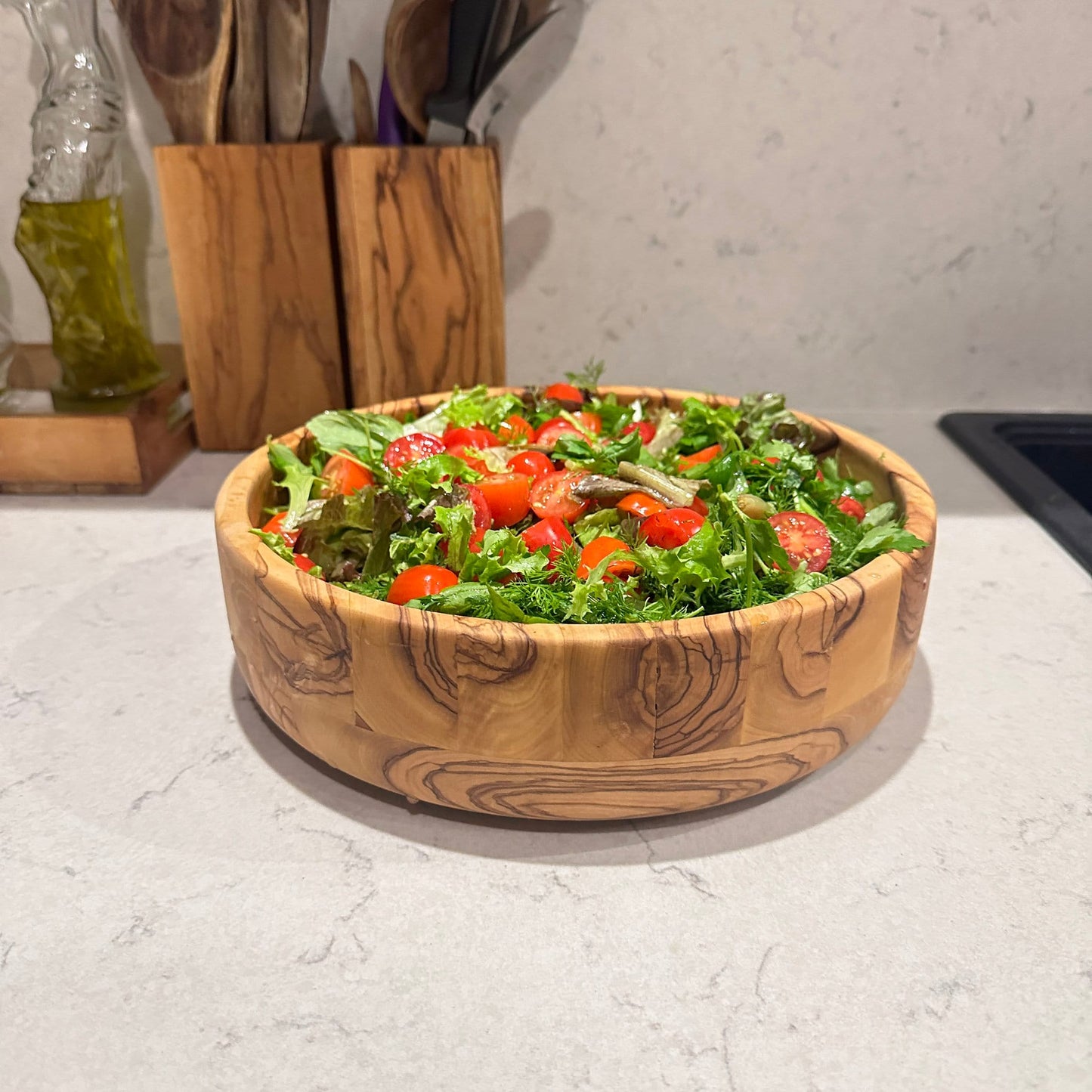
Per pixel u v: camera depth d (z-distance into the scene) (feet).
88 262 3.18
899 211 3.73
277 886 1.82
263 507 2.34
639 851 1.92
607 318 3.88
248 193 3.21
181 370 3.75
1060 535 3.11
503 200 3.69
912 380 4.03
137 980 1.63
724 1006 1.60
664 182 3.67
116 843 1.92
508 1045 1.53
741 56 3.48
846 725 1.95
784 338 3.93
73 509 3.23
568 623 1.82
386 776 1.90
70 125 3.07
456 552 1.99
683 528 2.02
